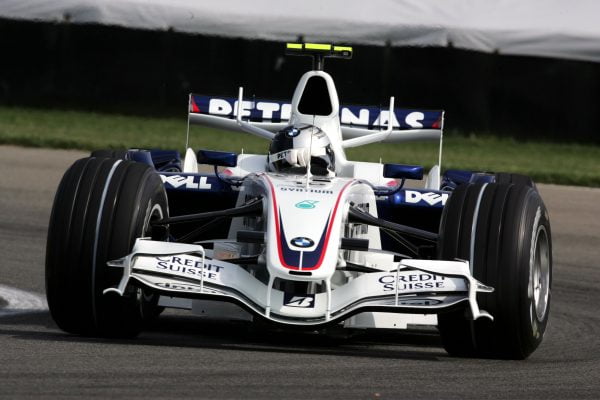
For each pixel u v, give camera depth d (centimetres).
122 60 9119
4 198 4753
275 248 2202
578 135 8888
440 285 2162
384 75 8844
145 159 2894
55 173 5528
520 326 2236
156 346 2242
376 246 2653
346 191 2428
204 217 2388
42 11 8869
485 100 8888
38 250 3753
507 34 8556
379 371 2081
